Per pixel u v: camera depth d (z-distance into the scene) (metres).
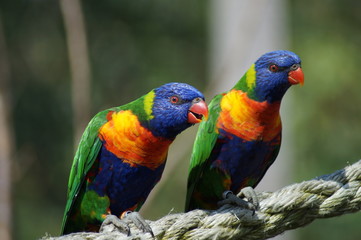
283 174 19.16
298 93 23.25
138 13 25.56
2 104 15.23
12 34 23.89
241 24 16.41
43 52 24.48
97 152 10.01
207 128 10.60
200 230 8.75
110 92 25.11
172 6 25.56
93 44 24.98
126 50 25.50
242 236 8.97
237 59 16.52
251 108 10.34
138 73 25.52
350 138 23.89
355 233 23.78
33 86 23.97
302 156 23.62
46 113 23.98
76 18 15.00
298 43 24.17
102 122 10.07
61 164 24.23
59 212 24.34
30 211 23.80
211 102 10.84
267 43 18.89
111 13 25.28
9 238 14.21
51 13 24.53
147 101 10.03
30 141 23.58
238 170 10.68
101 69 25.11
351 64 23.58
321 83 22.95
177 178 23.61
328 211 8.86
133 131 9.86
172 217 8.77
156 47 25.83
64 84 24.38
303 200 8.81
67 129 24.19
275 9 19.08
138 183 10.22
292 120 22.53
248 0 16.38
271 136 10.60
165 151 10.24
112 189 10.17
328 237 23.86
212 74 20.78
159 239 8.68
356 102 23.55
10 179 14.57
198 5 25.70
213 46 20.83
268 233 9.00
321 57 23.28
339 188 8.83
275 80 10.27
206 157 10.60
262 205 8.91
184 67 25.91
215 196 10.84
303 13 25.12
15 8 24.11
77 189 10.22
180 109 9.89
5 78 15.65
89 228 10.52
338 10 25.38
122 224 9.14
